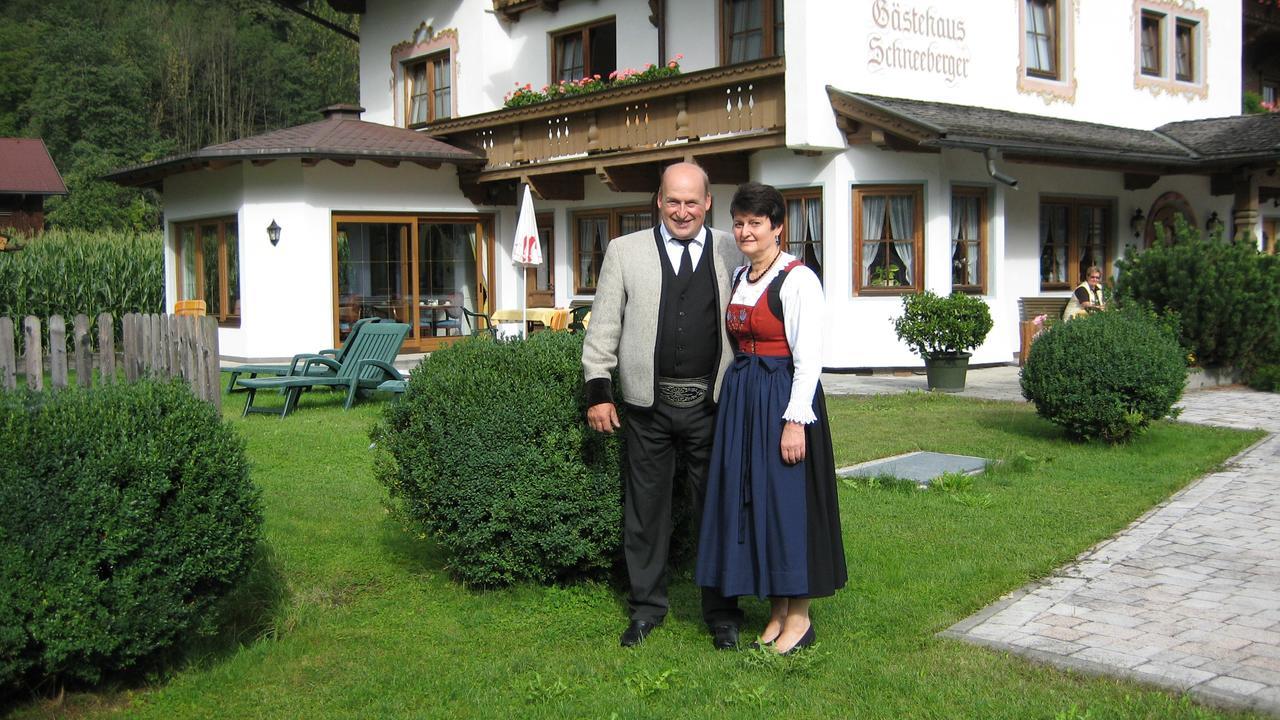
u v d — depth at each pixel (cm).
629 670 391
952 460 760
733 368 402
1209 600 451
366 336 1125
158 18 4816
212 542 373
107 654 348
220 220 1692
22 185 3144
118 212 3819
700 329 407
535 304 1834
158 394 380
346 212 1658
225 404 1118
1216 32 1839
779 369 394
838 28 1310
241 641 420
